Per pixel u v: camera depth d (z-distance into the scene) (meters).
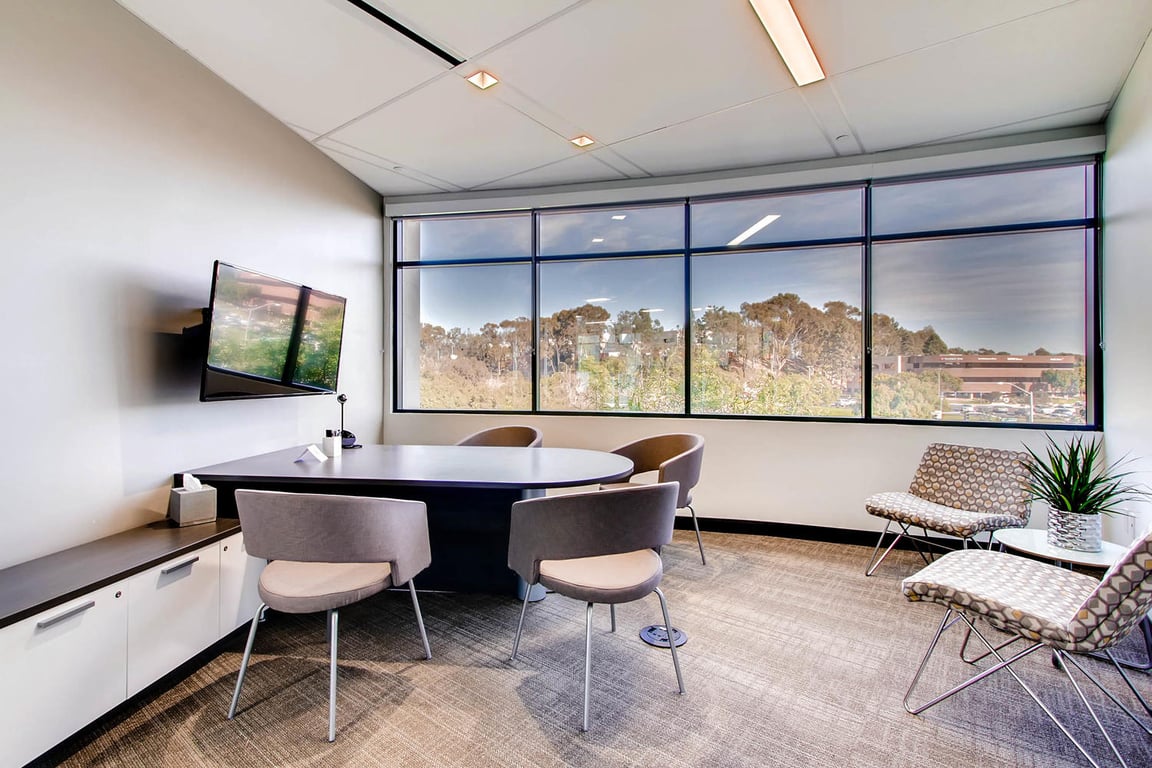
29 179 1.92
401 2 2.17
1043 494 2.43
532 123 3.24
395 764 1.60
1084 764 1.60
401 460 2.81
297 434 3.51
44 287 1.98
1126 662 2.16
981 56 2.55
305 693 1.97
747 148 3.59
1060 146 3.26
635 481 4.01
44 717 1.54
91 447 2.15
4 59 1.84
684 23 2.31
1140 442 2.70
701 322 4.18
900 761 1.61
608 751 1.65
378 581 1.88
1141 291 2.69
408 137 3.45
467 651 2.27
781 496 3.92
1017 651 2.27
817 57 2.56
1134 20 2.29
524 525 1.87
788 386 4.00
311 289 3.25
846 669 2.13
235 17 2.29
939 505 3.09
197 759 1.63
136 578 1.84
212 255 2.76
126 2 2.20
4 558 1.84
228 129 2.86
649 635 2.41
